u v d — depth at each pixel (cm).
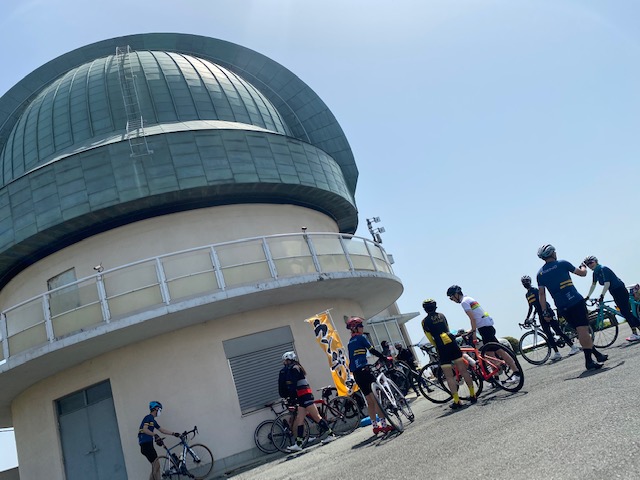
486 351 895
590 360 814
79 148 1833
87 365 1580
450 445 573
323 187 1948
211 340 1559
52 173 1642
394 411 863
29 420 1684
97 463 1521
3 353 1533
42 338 1455
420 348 1490
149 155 1644
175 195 1655
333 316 1819
